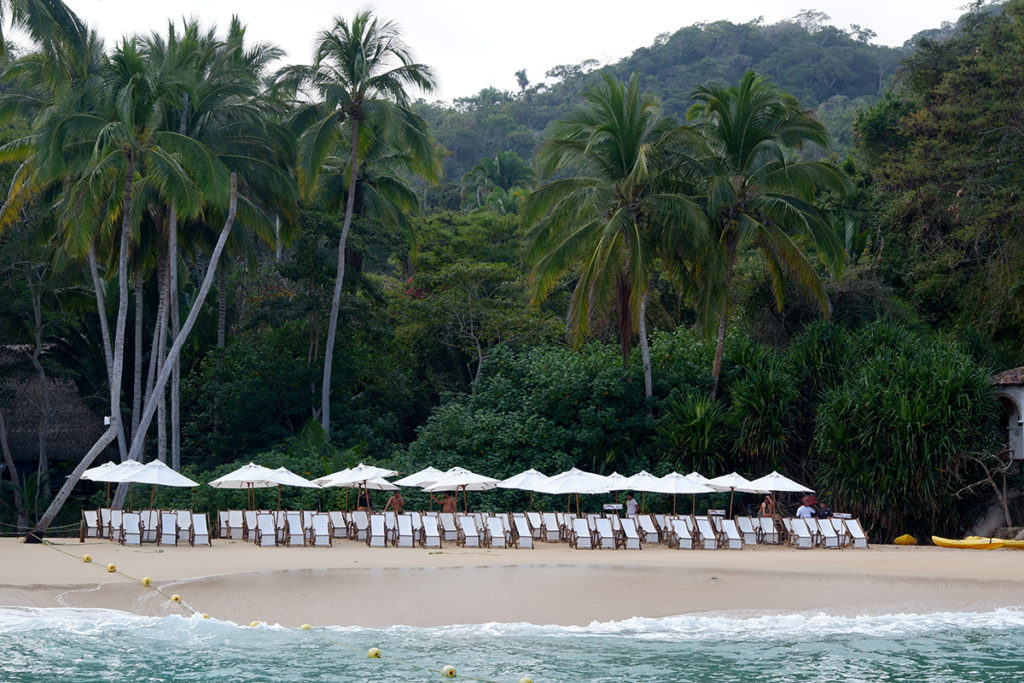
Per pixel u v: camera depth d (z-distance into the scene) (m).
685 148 31.55
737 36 160.88
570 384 31.78
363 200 39.25
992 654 13.96
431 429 32.53
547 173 32.81
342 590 17.27
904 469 26.56
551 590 17.64
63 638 14.23
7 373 37.16
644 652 13.98
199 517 23.30
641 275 30.00
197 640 14.39
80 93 27.81
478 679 12.59
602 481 24.91
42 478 35.94
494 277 41.41
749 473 30.30
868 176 43.47
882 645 14.48
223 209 28.64
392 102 35.69
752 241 32.41
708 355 33.12
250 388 35.44
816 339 31.56
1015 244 33.72
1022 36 36.28
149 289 39.94
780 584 18.20
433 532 24.06
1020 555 22.88
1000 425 29.36
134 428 34.34
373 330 38.66
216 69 32.94
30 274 35.34
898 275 38.78
